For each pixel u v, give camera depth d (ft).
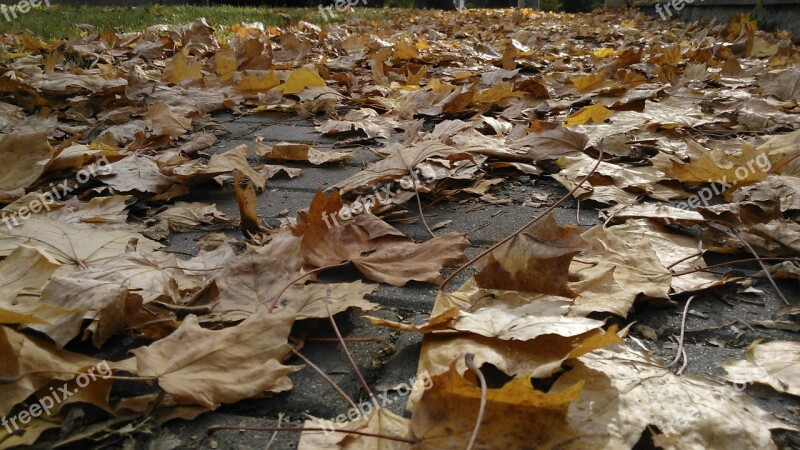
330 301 1.52
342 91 4.80
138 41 6.84
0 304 1.44
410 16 13.41
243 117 4.09
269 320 1.34
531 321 1.32
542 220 1.61
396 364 1.38
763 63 5.91
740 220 2.02
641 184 2.45
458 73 5.49
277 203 2.46
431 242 1.87
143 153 3.10
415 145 2.55
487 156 2.82
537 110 3.86
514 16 13.74
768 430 1.10
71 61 5.62
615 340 1.15
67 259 1.78
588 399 1.14
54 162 2.66
